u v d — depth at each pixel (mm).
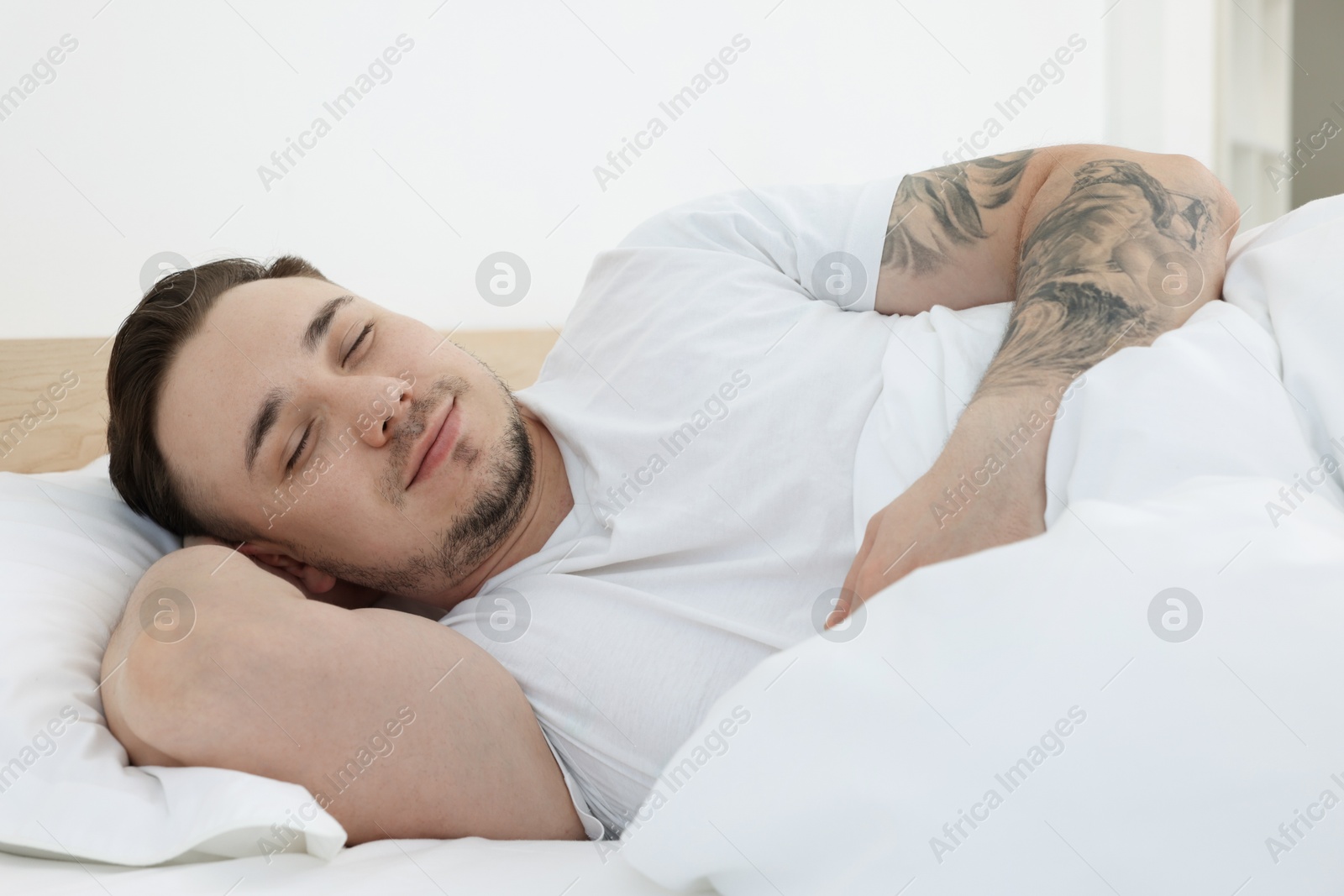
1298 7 2924
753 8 2004
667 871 528
